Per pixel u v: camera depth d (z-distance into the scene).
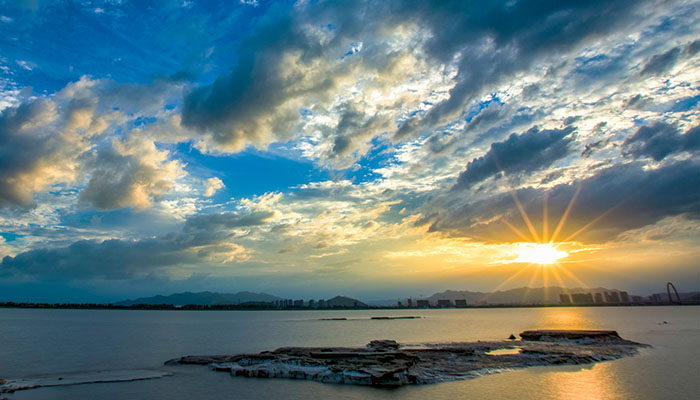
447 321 191.25
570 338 72.50
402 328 134.75
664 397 32.69
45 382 40.41
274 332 117.75
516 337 90.31
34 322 175.75
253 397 33.78
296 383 39.41
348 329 131.25
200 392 35.81
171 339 92.50
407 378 38.84
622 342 68.88
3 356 61.84
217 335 105.00
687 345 67.88
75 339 91.69
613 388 35.78
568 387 36.31
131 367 50.38
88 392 36.19
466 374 42.12
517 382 38.69
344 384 38.59
